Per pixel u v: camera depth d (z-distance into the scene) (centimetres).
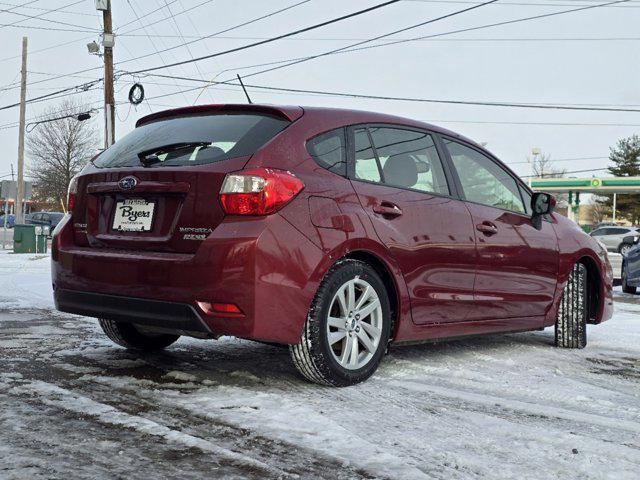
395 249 376
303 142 354
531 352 497
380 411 312
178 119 392
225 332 320
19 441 249
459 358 458
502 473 238
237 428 275
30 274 1116
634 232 3153
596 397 358
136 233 350
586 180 4862
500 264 454
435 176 430
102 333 505
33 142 5844
